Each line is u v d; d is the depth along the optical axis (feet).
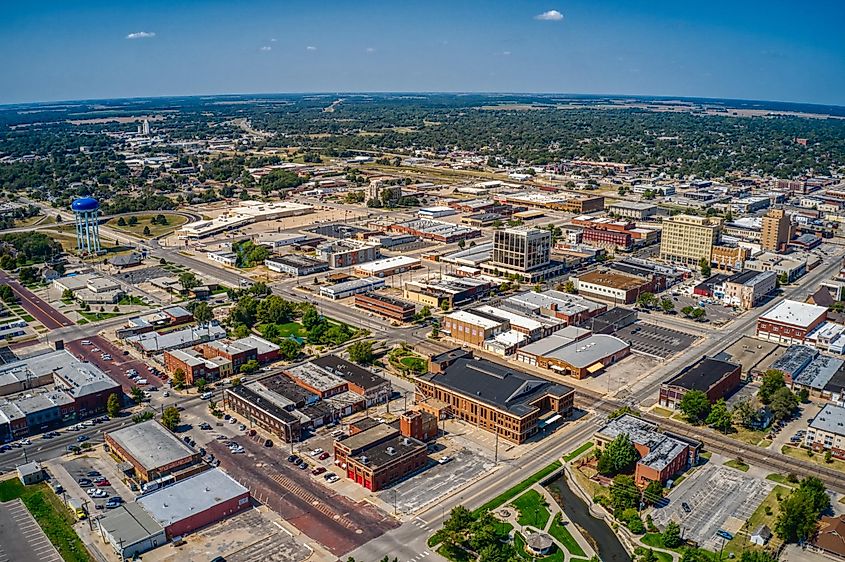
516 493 654.94
